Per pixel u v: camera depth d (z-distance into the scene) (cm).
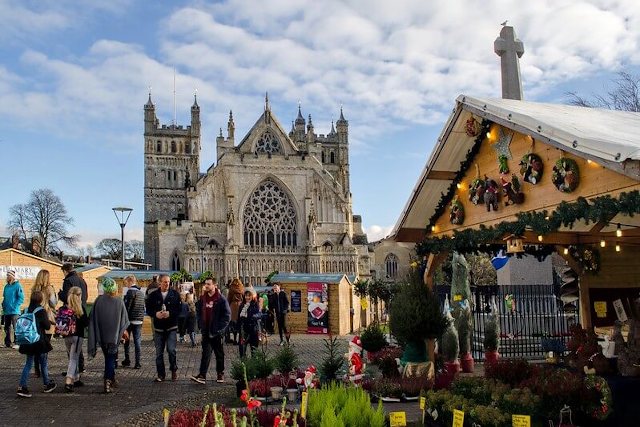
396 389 1350
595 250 1605
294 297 3769
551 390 962
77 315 1553
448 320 1555
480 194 1170
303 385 1436
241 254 8900
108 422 1195
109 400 1421
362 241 10031
